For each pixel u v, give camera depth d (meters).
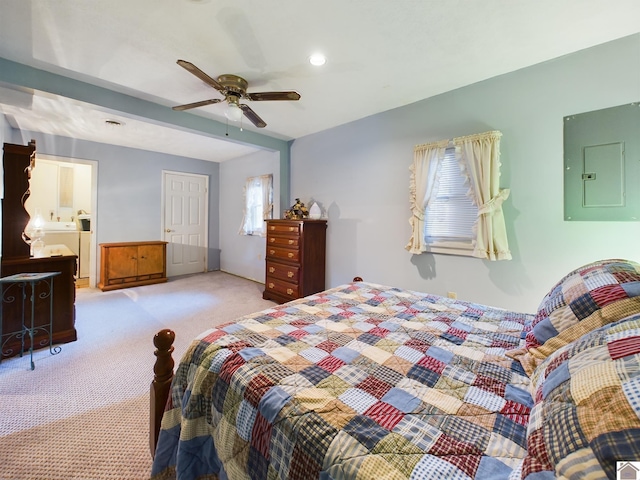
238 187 5.95
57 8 1.74
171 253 5.79
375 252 3.54
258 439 0.89
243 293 4.62
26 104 3.15
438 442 0.74
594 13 1.79
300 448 0.78
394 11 1.77
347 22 1.87
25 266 2.53
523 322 1.55
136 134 4.36
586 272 1.21
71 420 1.72
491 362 1.14
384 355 1.18
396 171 3.30
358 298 1.99
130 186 5.21
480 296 2.74
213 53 2.21
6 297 2.46
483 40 2.06
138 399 1.93
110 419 1.74
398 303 1.88
